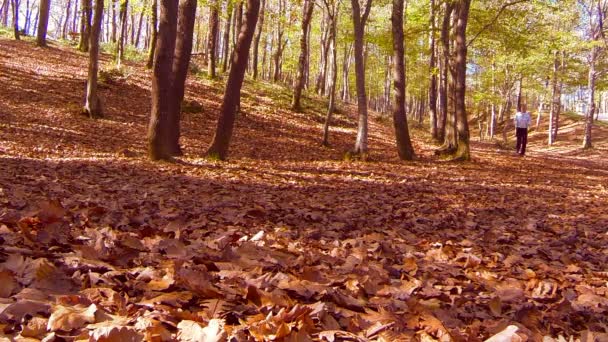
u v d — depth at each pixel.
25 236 3.06
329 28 32.84
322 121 24.95
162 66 10.48
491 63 31.38
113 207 5.21
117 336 1.67
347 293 2.79
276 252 3.60
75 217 4.29
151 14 25.34
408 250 4.60
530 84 36.22
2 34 30.38
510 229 6.41
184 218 5.01
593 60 30.75
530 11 19.42
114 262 2.80
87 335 1.72
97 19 15.72
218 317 2.08
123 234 3.69
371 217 6.44
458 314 2.78
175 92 11.30
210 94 23.72
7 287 2.09
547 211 8.35
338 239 4.82
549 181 13.17
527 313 2.87
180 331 1.87
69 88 18.83
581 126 47.00
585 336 2.50
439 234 5.73
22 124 13.32
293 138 19.23
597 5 28.00
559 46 20.69
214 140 12.05
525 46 19.55
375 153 17.34
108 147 12.46
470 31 20.78
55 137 12.55
